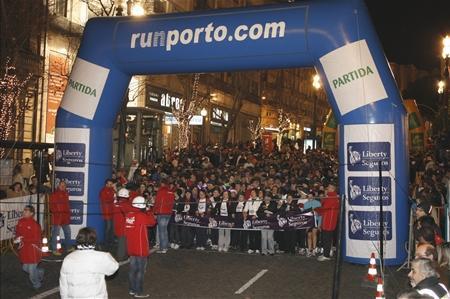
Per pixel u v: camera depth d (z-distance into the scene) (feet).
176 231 46.14
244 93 151.12
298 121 233.14
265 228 42.63
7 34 71.61
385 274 35.42
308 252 42.47
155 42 44.24
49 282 33.35
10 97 71.67
